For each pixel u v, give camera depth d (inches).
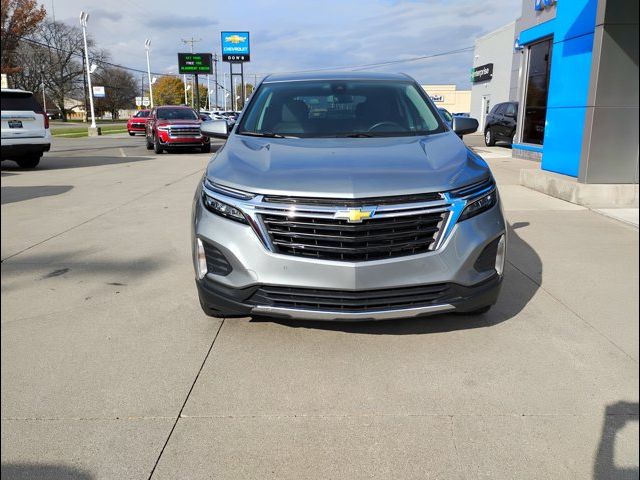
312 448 98.7
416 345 136.6
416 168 129.1
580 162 313.4
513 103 736.3
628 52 289.7
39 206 323.6
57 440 100.7
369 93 184.1
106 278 187.9
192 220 137.5
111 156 707.4
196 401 113.2
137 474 92.2
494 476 91.3
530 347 135.4
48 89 3513.8
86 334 144.2
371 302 121.2
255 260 122.0
